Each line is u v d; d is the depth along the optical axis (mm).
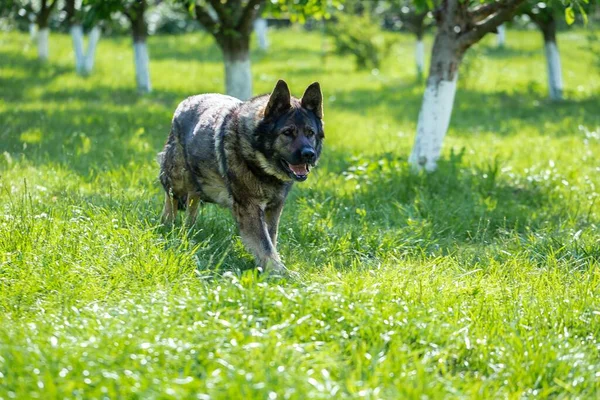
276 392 3393
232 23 13805
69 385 3383
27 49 25984
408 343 4238
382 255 6301
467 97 19281
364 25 26047
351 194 8391
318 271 5902
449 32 9523
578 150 11500
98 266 5242
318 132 5898
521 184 9367
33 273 5066
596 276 5750
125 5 12164
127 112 14227
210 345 3848
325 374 3605
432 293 5105
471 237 7258
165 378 3477
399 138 12617
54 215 6258
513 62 28453
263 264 5824
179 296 4594
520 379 3977
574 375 4016
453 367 4195
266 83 20422
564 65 27281
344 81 22484
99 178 8734
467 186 8828
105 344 3854
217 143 5934
